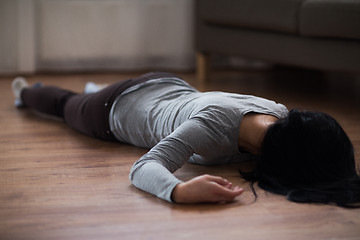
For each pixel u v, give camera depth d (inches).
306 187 46.9
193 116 52.1
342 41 85.4
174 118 56.1
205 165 57.2
